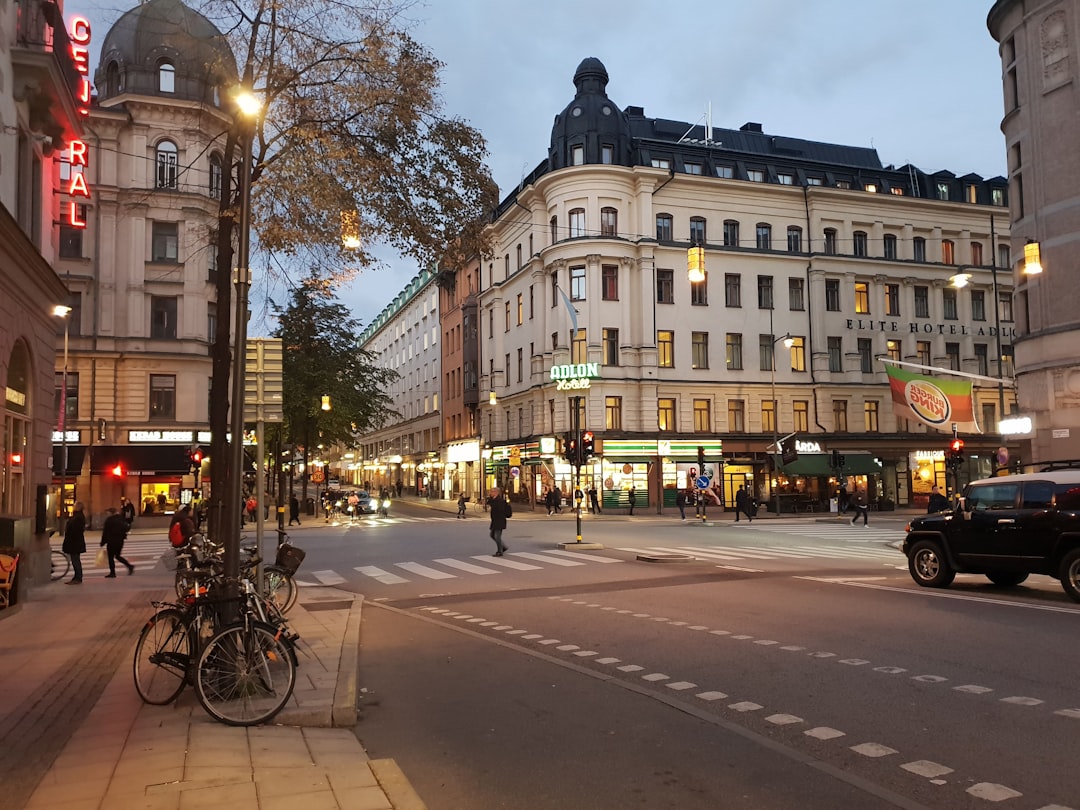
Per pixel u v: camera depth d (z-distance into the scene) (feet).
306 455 140.46
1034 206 91.04
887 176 167.22
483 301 185.88
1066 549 41.50
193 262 125.39
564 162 148.36
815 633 33.42
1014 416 93.09
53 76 52.29
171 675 22.98
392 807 15.26
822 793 16.39
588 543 81.35
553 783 17.24
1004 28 96.43
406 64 40.42
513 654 31.30
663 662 28.89
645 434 142.92
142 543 93.56
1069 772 17.28
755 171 157.99
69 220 65.72
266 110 37.65
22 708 22.66
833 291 157.48
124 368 122.52
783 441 132.46
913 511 154.20
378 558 72.18
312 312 133.90
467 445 195.11
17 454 52.60
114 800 15.29
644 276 145.18
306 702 22.41
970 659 28.07
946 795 16.11
